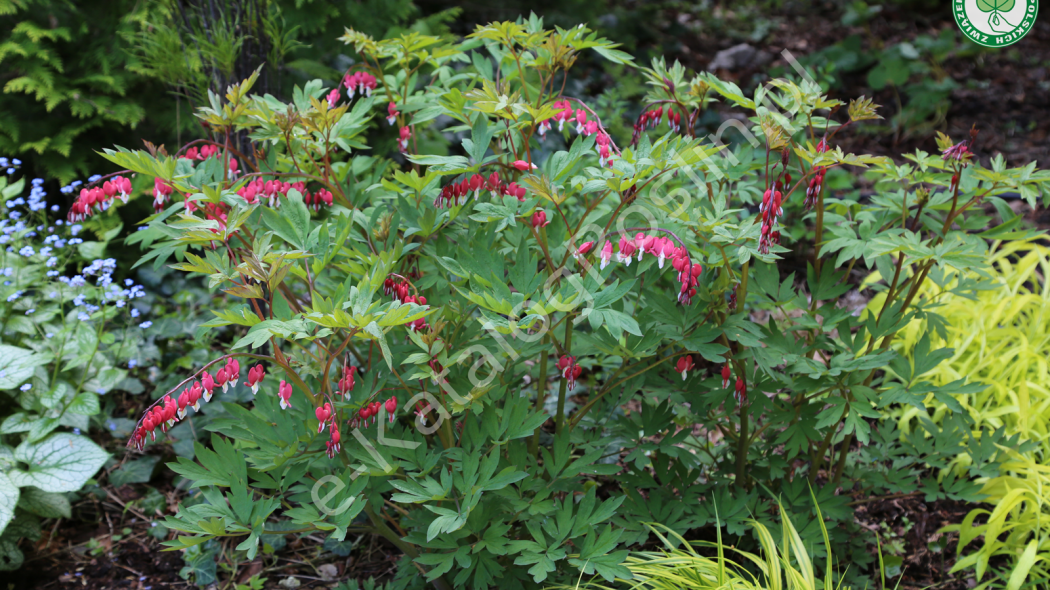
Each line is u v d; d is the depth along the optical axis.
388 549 3.18
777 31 8.88
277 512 3.26
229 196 2.33
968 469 3.15
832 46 8.23
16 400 3.47
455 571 2.57
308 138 2.66
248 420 2.33
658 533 2.59
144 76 4.47
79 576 3.05
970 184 2.65
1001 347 3.93
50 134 4.43
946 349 2.60
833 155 2.32
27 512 3.10
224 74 3.68
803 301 2.72
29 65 4.27
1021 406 3.44
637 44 8.09
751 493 2.87
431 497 2.14
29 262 3.91
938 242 2.73
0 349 3.23
